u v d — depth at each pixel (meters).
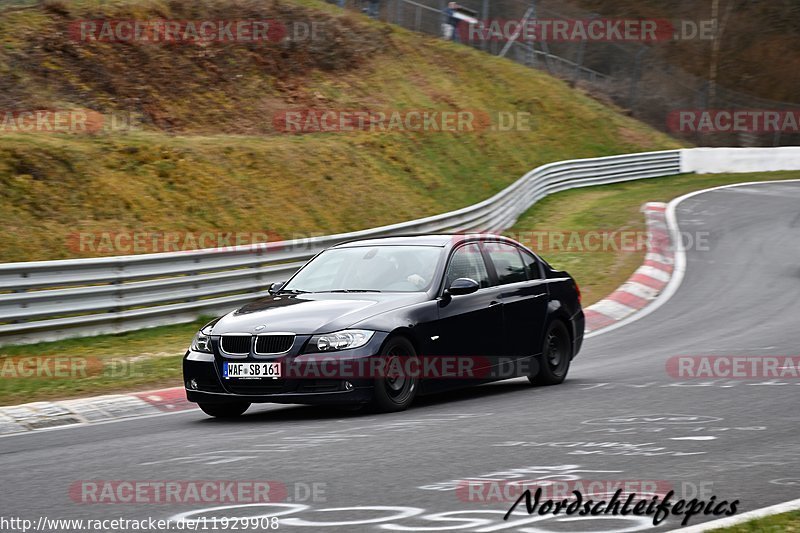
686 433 26.05
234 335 30.16
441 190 105.81
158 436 28.16
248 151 87.25
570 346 37.97
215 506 18.92
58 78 89.81
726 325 52.31
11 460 25.22
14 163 67.69
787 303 59.19
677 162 146.38
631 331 52.34
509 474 21.31
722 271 73.25
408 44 137.88
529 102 144.38
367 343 29.62
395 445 24.91
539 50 178.50
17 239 60.91
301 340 29.42
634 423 27.73
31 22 94.50
